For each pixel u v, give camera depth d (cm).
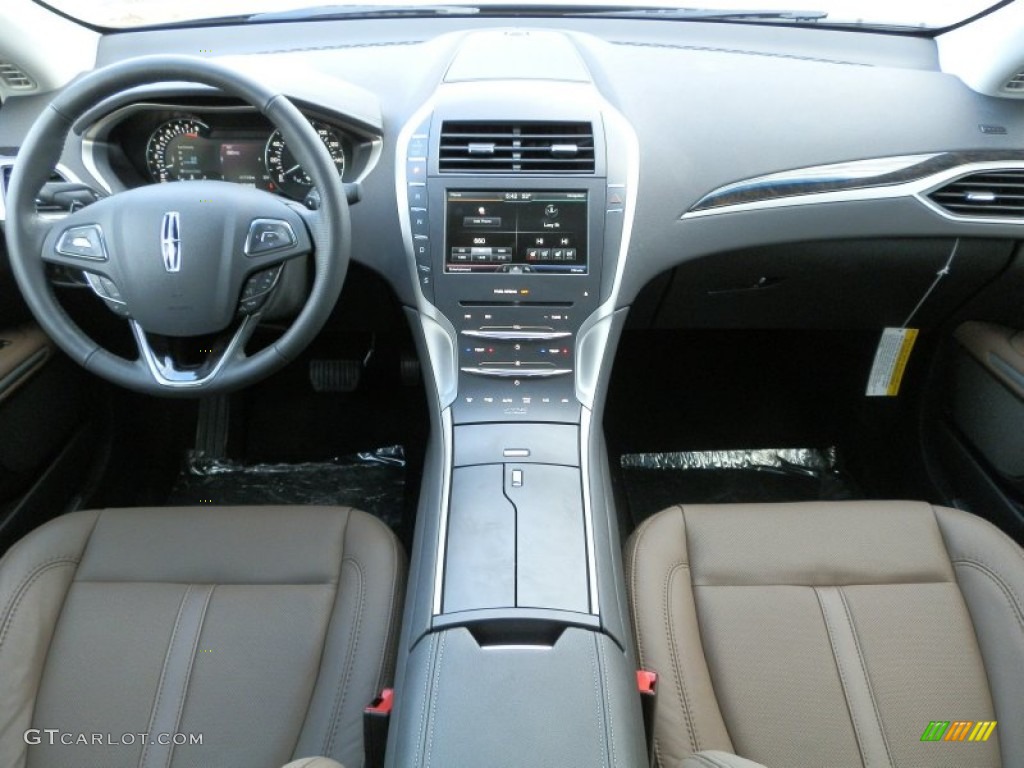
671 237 134
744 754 101
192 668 107
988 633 109
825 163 136
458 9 157
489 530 113
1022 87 138
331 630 111
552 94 130
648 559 117
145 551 118
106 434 175
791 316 163
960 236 139
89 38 149
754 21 153
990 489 158
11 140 137
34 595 112
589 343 130
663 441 203
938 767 98
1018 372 145
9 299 146
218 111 133
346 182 135
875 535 120
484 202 128
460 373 130
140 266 108
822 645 109
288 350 114
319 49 150
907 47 150
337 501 193
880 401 187
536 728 90
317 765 76
